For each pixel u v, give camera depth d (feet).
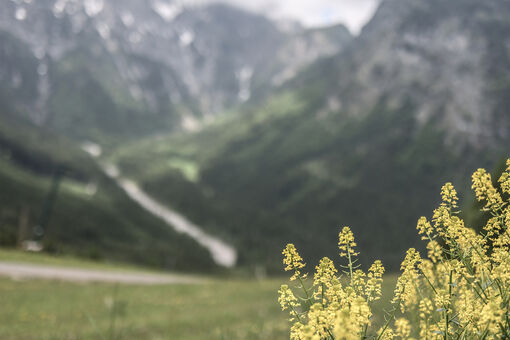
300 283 4.46
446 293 4.81
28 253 177.27
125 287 102.32
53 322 47.73
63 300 68.85
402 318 4.31
